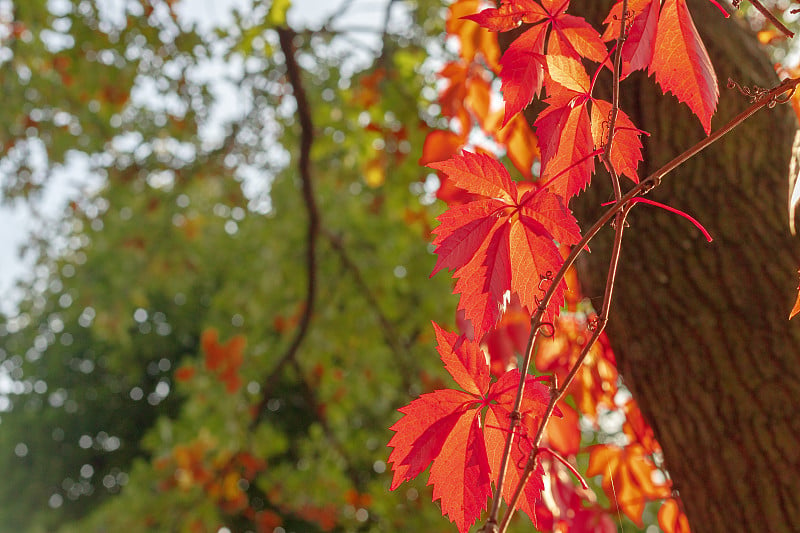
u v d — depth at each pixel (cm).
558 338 227
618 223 75
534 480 76
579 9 143
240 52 488
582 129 81
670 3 83
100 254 1001
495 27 83
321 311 830
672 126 140
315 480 796
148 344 1628
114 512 793
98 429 1742
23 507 1647
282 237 849
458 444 78
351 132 569
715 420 128
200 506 729
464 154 78
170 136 732
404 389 838
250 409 700
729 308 130
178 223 945
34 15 546
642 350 138
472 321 78
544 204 77
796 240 132
